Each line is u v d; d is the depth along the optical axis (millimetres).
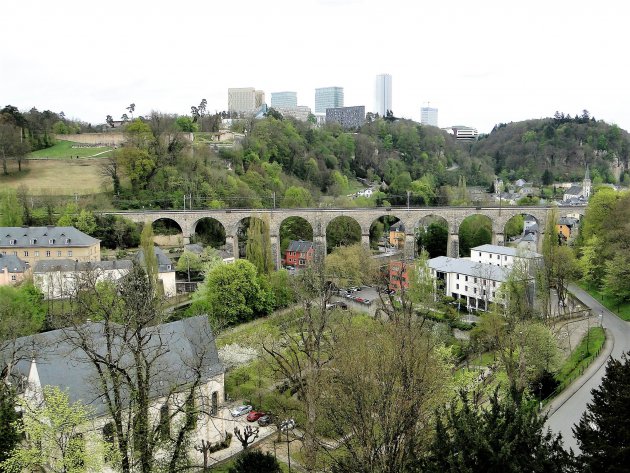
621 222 94000
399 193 178000
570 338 69188
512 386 32375
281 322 71062
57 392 33719
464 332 72938
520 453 22078
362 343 41281
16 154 156250
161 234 128750
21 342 46594
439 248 126500
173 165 150000
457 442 22922
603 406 28609
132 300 32750
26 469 34812
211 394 45844
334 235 140750
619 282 81375
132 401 31594
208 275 80000
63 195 135500
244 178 159625
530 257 77750
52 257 100625
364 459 27141
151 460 29016
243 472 32625
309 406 34094
